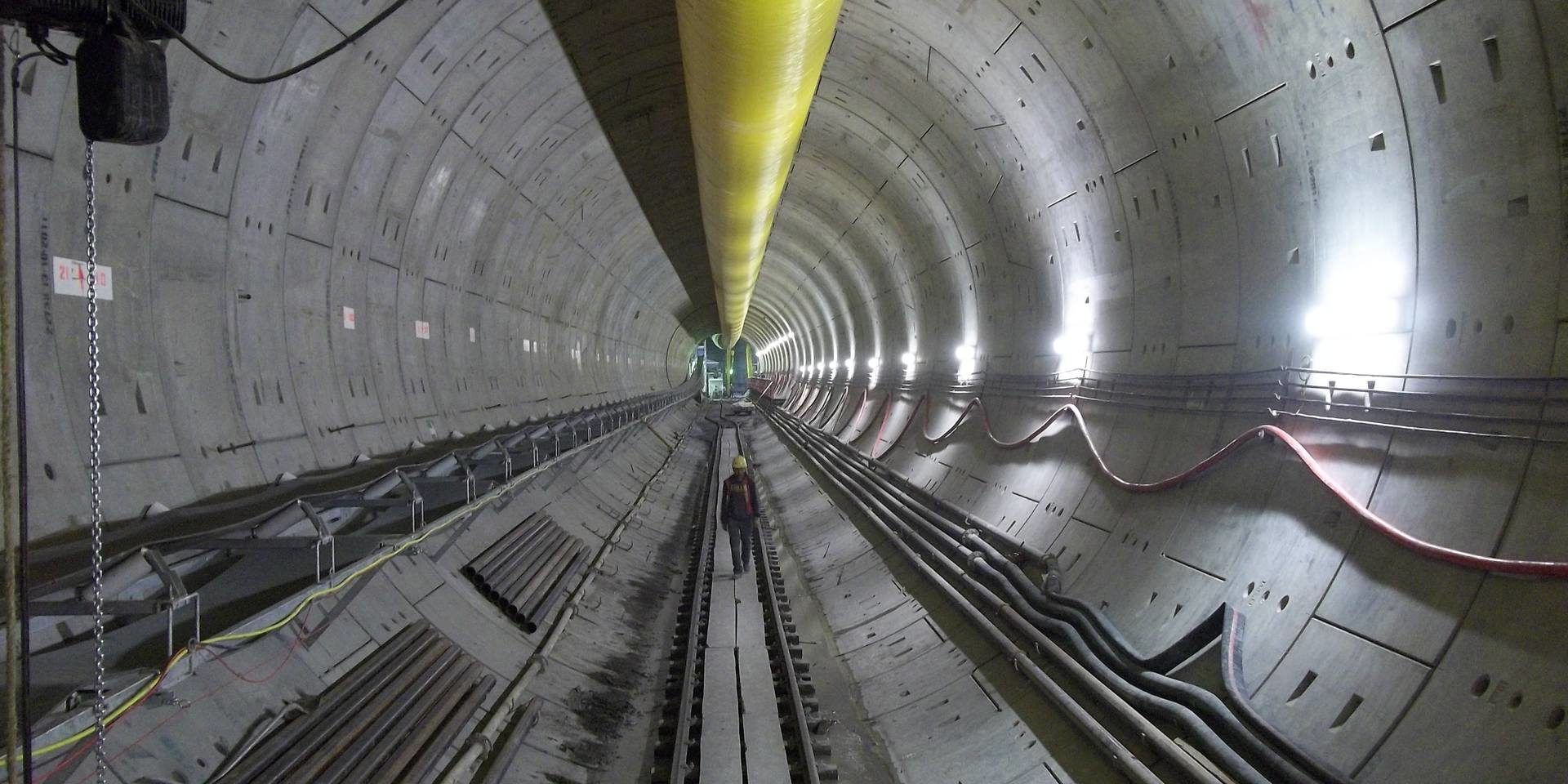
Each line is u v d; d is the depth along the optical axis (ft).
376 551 15.72
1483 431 12.39
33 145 12.97
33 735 8.15
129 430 15.12
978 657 22.27
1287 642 14.69
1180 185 20.47
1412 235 13.84
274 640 14.10
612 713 20.89
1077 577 22.93
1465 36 11.97
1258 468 17.70
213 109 16.70
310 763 12.12
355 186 23.76
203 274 17.65
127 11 8.23
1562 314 11.23
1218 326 19.81
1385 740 11.81
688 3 15.47
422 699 15.47
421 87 23.91
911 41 27.58
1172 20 17.52
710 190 34.63
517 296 42.91
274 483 19.27
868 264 62.18
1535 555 11.05
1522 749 9.93
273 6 16.58
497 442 27.14
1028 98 24.98
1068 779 15.64
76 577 10.78
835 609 31.71
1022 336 34.71
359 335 25.26
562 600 25.38
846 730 21.57
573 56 28.58
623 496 45.21
